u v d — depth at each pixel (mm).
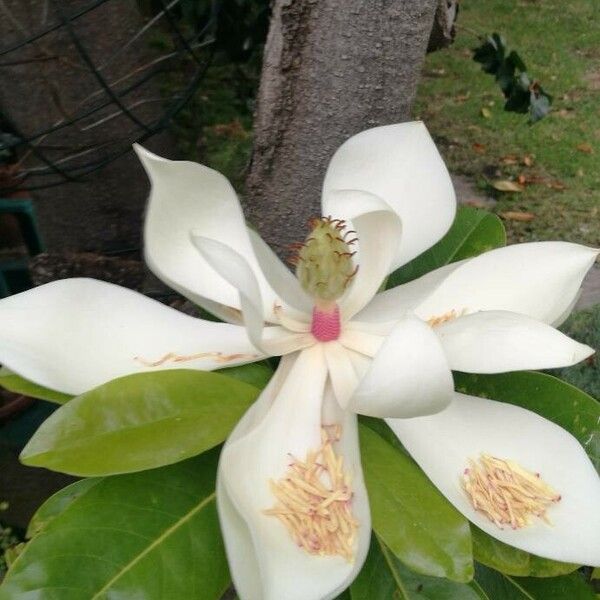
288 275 345
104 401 308
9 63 511
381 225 325
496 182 1302
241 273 279
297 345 348
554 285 354
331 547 286
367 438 331
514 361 308
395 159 371
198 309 520
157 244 332
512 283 359
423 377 259
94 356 337
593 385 694
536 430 329
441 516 303
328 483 307
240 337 357
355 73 422
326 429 325
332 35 416
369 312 365
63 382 325
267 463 311
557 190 1311
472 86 1590
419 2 410
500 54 924
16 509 763
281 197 467
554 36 1789
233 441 285
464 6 1914
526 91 925
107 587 294
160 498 316
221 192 329
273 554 281
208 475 327
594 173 1348
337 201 304
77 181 553
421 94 1566
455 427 333
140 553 303
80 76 559
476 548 320
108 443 300
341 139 439
